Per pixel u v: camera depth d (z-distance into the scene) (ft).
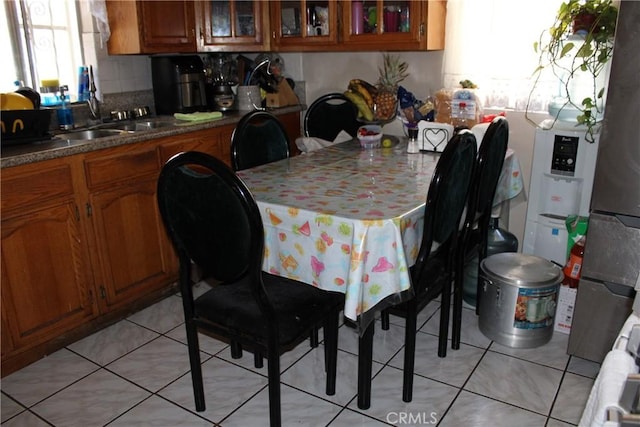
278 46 10.72
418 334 7.91
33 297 7.11
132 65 10.25
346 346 7.59
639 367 2.69
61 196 7.19
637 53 5.54
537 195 8.38
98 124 9.46
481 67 9.25
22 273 6.91
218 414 6.21
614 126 5.88
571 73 7.64
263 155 7.95
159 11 9.58
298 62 11.75
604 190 6.14
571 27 7.62
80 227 7.52
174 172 4.99
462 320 8.29
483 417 6.07
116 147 7.81
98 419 6.16
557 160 8.00
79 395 6.61
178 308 8.86
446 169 5.43
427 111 8.73
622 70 5.67
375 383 6.72
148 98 10.61
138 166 8.19
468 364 7.10
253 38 10.62
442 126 8.00
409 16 9.20
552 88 8.72
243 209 4.67
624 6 5.49
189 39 10.19
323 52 11.34
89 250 7.72
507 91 9.16
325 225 5.24
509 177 8.55
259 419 6.12
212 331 5.69
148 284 8.76
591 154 7.73
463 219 7.16
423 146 8.22
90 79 9.29
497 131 6.68
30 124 7.27
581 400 6.33
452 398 6.41
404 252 5.25
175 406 6.37
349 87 9.76
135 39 9.35
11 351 6.95
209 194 4.80
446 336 7.16
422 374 6.89
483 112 9.23
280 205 5.57
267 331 5.21
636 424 2.19
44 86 8.78
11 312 6.88
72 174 7.28
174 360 7.36
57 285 7.37
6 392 6.66
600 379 2.69
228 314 5.50
